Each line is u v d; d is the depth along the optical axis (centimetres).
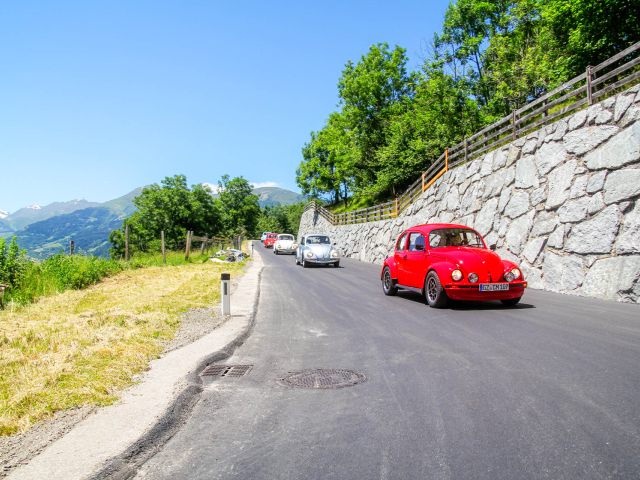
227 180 10225
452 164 2245
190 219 6819
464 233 1038
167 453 321
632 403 379
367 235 3309
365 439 332
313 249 2333
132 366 516
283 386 466
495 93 2780
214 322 809
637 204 1007
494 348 589
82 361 532
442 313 884
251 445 329
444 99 3042
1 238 1234
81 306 981
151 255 3003
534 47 2566
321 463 298
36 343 629
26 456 306
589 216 1145
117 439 331
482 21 3038
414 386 450
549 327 711
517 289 906
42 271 1340
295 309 996
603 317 786
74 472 284
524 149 1514
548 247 1287
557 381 444
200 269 1977
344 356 584
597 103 1194
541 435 327
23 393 420
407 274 1080
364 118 4347
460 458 298
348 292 1280
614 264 1039
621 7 1783
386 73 4303
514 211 1498
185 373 498
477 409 382
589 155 1187
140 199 6731
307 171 6712
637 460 286
